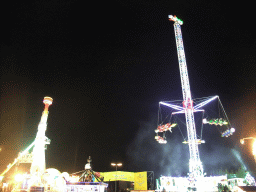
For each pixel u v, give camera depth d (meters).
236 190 20.20
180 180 33.31
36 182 26.20
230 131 30.11
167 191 32.69
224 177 30.98
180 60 36.72
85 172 29.22
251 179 28.75
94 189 26.14
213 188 30.81
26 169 31.72
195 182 29.38
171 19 39.06
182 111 33.94
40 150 28.81
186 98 34.03
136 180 43.03
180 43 37.84
